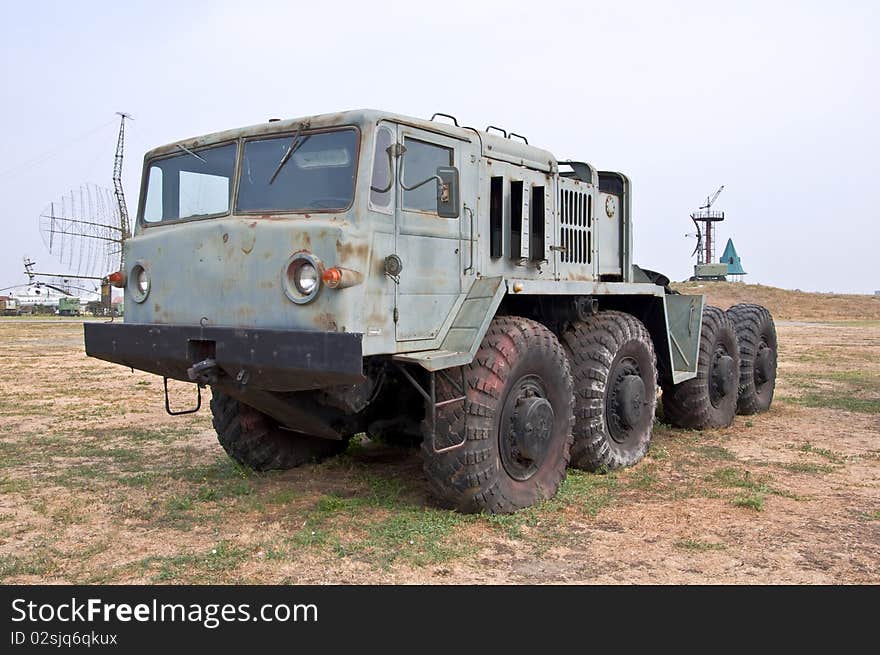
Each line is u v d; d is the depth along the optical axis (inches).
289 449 252.8
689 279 2394.2
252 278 185.6
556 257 254.8
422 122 198.2
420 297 194.4
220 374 192.1
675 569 168.4
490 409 195.6
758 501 215.2
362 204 178.5
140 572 165.6
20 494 227.8
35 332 1175.0
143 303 211.0
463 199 211.8
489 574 164.9
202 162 210.7
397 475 245.9
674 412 331.3
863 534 192.7
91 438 315.9
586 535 190.5
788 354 734.5
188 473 250.5
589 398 247.8
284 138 195.3
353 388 194.4
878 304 1983.3
